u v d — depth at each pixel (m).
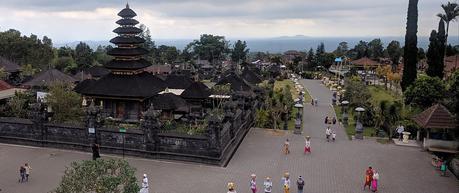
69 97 47.00
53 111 46.25
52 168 33.16
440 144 40.31
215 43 196.12
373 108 57.34
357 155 39.06
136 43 54.72
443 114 40.16
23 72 90.25
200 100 60.16
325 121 56.81
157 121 36.50
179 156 35.78
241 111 46.78
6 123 40.84
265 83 87.00
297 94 88.56
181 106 55.25
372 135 48.50
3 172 32.03
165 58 171.00
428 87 51.06
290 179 31.77
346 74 116.06
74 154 37.31
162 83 59.34
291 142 43.97
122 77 54.19
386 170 34.53
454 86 45.81
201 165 34.81
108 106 53.50
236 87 69.19
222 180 31.17
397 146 42.72
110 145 37.56
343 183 31.06
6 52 109.12
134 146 36.84
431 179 32.38
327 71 153.75
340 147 42.12
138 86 52.38
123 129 37.19
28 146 39.91
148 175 31.98
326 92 97.25
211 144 34.78
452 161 34.59
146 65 56.34
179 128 47.47
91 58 138.75
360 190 29.61
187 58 180.62
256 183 30.55
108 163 18.61
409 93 53.25
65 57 129.12
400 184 31.09
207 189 29.12
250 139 45.00
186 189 29.05
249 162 36.12
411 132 46.19
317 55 168.25
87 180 17.61
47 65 110.81
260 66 152.00
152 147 36.16
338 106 73.75
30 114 40.22
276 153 39.31
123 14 53.81
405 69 65.94
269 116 53.53
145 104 53.53
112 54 54.28
